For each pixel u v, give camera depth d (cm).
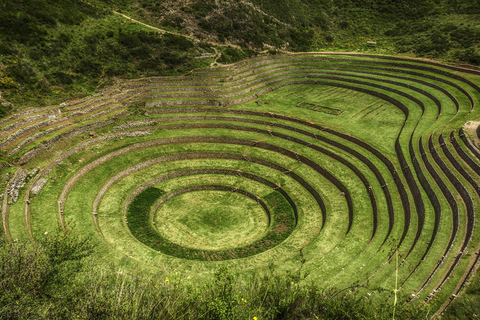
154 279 2158
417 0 9788
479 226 2855
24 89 4809
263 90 6738
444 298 2223
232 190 4581
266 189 4538
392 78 7019
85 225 3534
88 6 6950
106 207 4016
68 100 5072
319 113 5928
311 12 9988
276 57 7775
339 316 1825
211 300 1733
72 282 1831
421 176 3822
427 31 8444
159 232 3866
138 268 3038
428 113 5388
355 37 9194
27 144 4200
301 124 5603
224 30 7594
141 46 6412
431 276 2469
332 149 4928
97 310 1558
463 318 1994
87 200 3941
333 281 2688
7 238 3031
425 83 6512
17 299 1588
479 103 5212
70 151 4450
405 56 7700
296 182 4572
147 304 1677
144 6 7738
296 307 1830
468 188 3322
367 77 7188
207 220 4084
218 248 3638
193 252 3562
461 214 3095
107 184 4300
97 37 6178
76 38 5953
